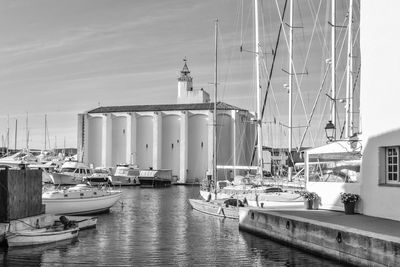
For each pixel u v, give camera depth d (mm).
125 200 49625
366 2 19094
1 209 19875
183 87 100688
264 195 31719
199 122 90438
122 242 21234
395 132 17281
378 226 15617
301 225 17766
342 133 34875
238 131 86875
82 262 16953
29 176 21688
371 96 18703
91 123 95250
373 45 18578
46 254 18266
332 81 35281
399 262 12578
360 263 14250
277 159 57344
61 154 96125
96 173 76938
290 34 41125
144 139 93750
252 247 19297
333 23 36344
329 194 21781
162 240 21828
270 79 42750
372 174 18688
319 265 15547
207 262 16844
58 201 29984
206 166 88938
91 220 26078
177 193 62750
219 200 35031
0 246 19219
